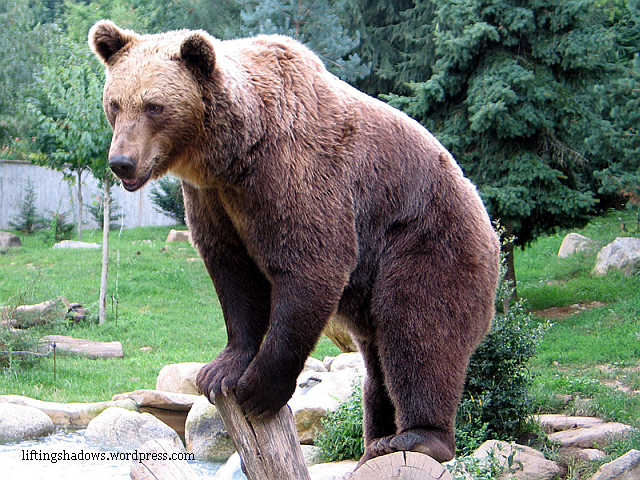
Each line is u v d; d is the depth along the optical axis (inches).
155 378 396.5
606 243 674.8
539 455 245.8
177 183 829.2
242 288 143.1
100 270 681.6
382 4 613.6
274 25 531.8
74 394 364.2
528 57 470.0
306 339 132.0
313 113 140.3
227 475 232.5
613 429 271.1
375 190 149.1
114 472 251.1
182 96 122.6
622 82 436.5
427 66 564.7
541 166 447.5
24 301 477.7
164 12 905.5
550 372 362.9
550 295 544.4
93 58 585.9
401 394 150.5
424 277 149.6
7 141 1037.8
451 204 155.2
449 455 146.9
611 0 558.6
